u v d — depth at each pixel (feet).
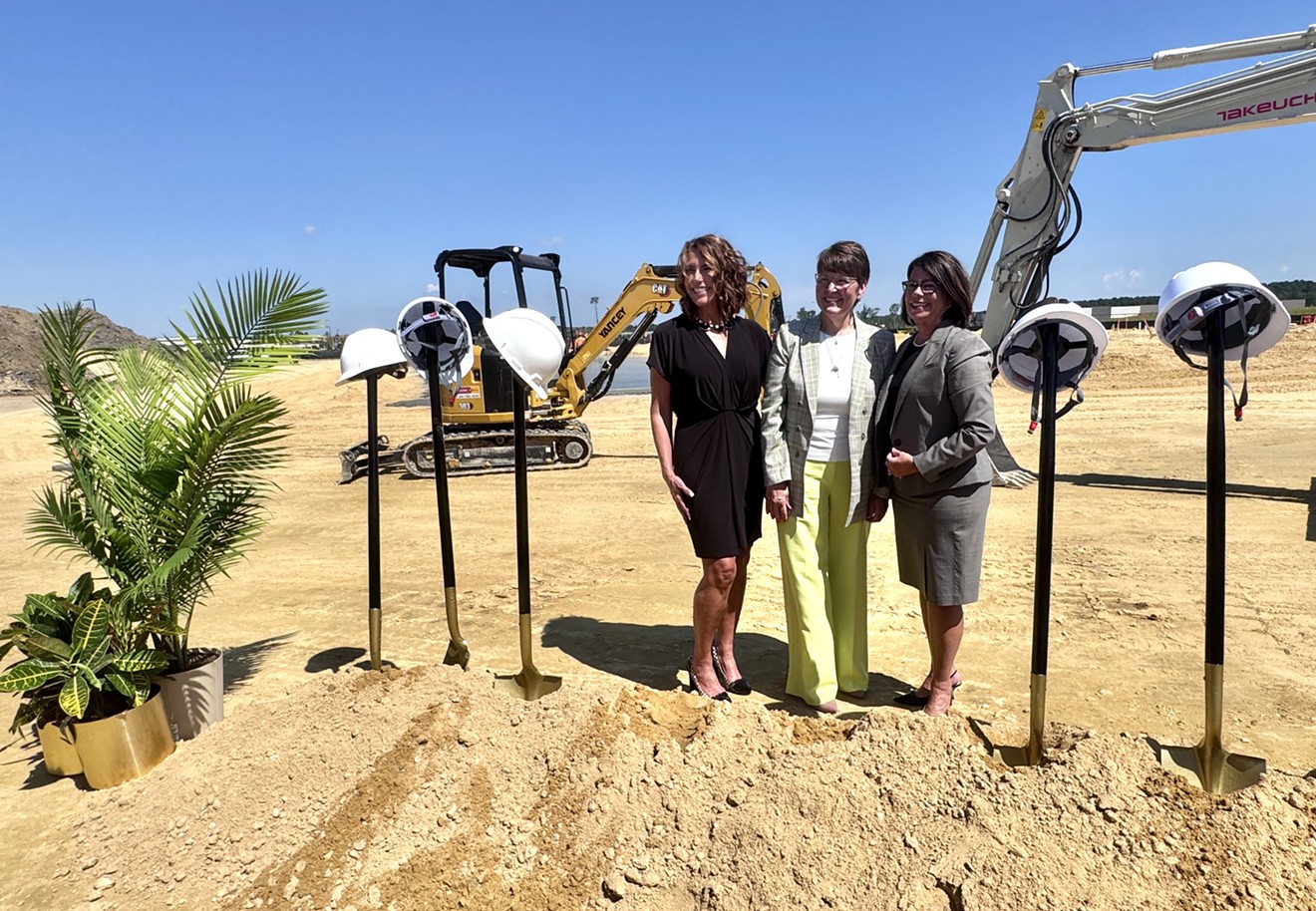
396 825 9.55
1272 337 8.94
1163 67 27.43
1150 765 8.95
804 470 12.15
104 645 11.27
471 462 36.17
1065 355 10.05
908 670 14.42
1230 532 22.48
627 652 15.62
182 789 10.52
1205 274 8.75
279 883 8.98
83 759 11.05
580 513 28.19
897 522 11.80
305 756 10.77
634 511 28.27
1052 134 28.89
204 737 11.59
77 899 9.10
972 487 11.10
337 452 46.39
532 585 20.17
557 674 14.61
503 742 10.57
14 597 21.01
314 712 11.55
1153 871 7.72
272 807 10.07
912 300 11.18
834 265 11.78
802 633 12.47
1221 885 7.50
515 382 11.64
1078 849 7.98
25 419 65.67
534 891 8.70
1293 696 12.94
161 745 11.50
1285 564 19.56
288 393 82.02
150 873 9.41
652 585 19.92
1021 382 10.66
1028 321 9.58
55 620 11.65
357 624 17.80
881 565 20.83
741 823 8.84
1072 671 14.12
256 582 21.26
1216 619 8.89
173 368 12.37
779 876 8.26
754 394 12.07
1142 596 17.71
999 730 11.66
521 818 9.60
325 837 9.48
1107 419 46.57
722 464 11.87
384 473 37.63
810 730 10.71
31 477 41.16
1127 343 75.31
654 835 9.14
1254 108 25.90
